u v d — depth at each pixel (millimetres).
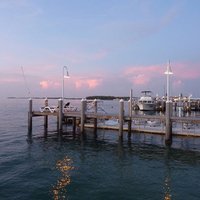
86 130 35656
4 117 55281
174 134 30422
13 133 32094
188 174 16203
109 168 17312
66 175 15680
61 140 27891
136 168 17406
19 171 16312
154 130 32219
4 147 23438
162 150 23016
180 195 12852
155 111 90250
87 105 48781
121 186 13961
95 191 13195
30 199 12156
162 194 12945
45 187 13672
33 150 22469
